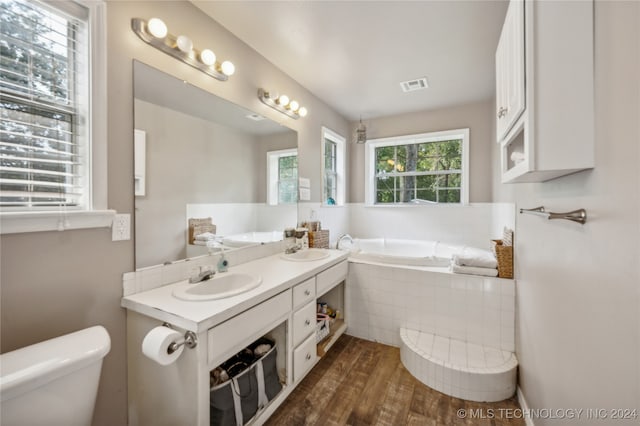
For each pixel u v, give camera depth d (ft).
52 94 3.59
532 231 4.94
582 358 2.99
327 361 6.97
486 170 10.82
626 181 2.24
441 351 6.37
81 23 3.78
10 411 2.53
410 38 6.54
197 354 3.46
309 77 8.57
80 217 3.65
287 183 8.45
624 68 2.27
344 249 9.59
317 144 10.21
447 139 11.73
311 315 6.05
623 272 2.28
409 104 10.98
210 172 5.83
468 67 7.95
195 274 4.95
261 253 7.27
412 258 7.99
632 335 2.16
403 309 7.60
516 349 6.17
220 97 6.05
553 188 3.85
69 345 3.14
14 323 3.21
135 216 4.39
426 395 5.72
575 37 2.85
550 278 4.00
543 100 2.97
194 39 5.38
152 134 4.67
